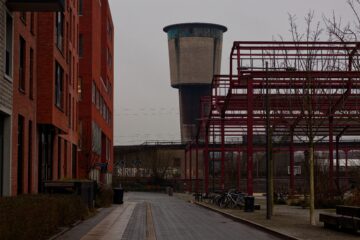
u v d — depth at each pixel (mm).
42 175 33344
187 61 113250
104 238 18906
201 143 78125
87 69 59219
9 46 24625
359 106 39562
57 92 34281
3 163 24422
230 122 53344
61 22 36406
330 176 41250
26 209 13922
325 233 19844
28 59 28516
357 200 33281
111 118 93000
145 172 111812
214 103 46969
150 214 32750
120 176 109875
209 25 114188
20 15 26422
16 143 25656
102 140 81125
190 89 113250
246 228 23781
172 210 38281
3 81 23016
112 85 94500
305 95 28922
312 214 23703
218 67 116312
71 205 23438
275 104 39438
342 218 19812
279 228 21984
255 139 87000
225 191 45125
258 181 93000
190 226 24828
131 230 22188
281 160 99188
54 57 32375
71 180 28812
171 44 115750
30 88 29688
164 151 111875
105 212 34062
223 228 23828
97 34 66125
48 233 17891
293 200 42781
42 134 33531
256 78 34469
